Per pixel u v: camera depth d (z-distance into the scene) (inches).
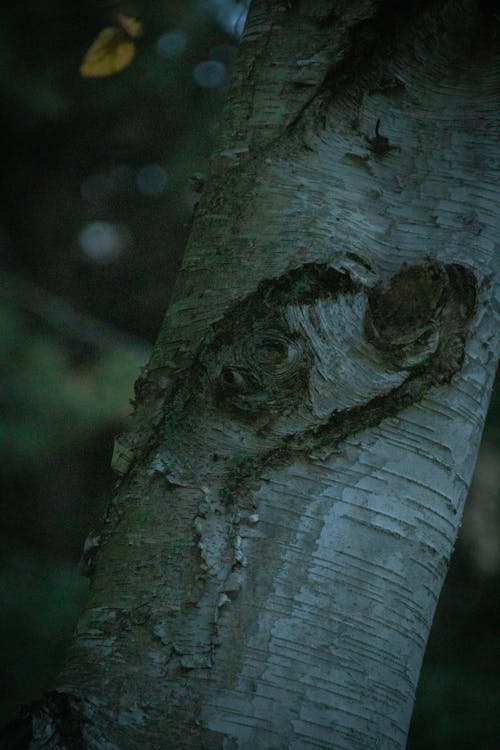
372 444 106.3
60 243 409.7
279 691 104.4
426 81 111.0
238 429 106.3
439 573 107.1
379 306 107.3
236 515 105.7
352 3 111.1
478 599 277.7
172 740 103.8
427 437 106.7
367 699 105.0
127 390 299.3
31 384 292.0
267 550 105.4
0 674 267.6
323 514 105.8
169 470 106.5
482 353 107.9
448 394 107.0
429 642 273.0
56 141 402.9
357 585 105.7
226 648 104.7
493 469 273.4
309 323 106.7
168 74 326.0
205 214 110.1
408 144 110.2
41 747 103.3
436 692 232.4
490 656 268.4
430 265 107.7
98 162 406.9
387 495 106.3
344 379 106.4
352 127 110.0
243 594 105.1
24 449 292.4
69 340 315.6
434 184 109.7
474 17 110.8
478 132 110.4
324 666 104.8
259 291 107.3
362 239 108.6
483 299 108.0
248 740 103.9
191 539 105.7
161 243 406.9
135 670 104.7
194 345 107.7
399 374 106.7
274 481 106.0
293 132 110.0
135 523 106.4
